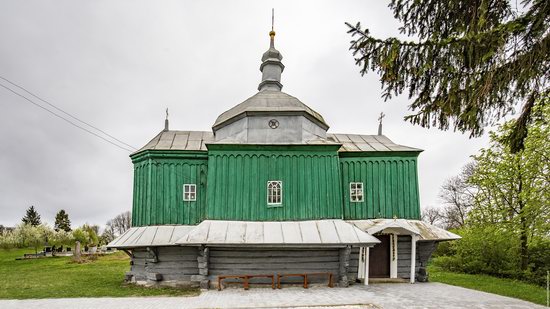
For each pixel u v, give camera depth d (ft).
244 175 52.11
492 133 69.67
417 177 56.90
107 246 49.70
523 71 18.75
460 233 78.33
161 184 54.39
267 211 51.11
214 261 49.11
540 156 59.16
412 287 48.16
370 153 57.11
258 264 49.08
